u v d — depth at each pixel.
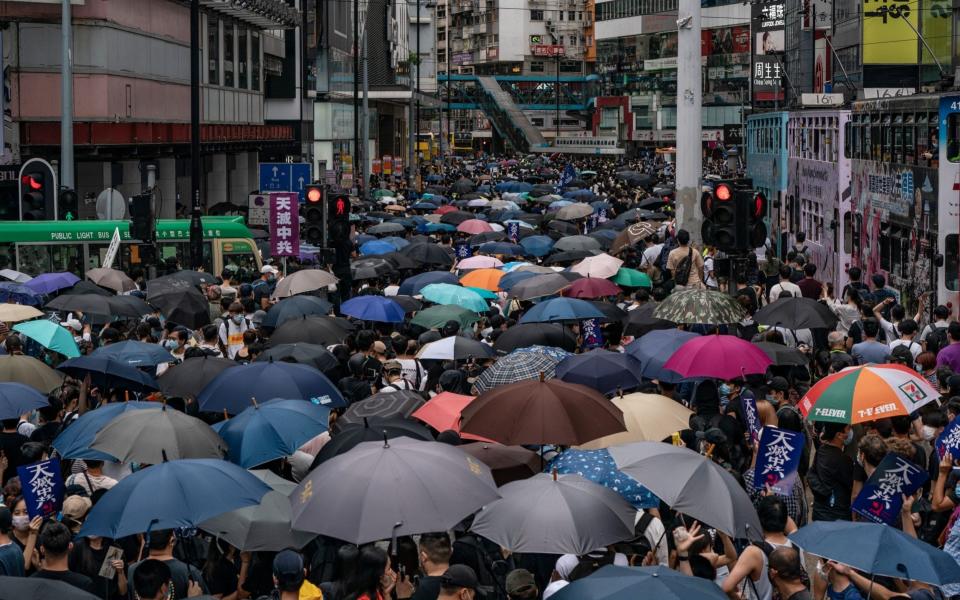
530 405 17.75
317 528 13.73
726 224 30.27
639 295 32.38
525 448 19.47
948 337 30.70
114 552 15.30
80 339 30.67
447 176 154.62
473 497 14.08
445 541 13.80
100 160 75.12
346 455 14.62
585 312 28.19
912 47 92.94
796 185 60.09
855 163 47.91
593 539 14.06
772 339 26.81
